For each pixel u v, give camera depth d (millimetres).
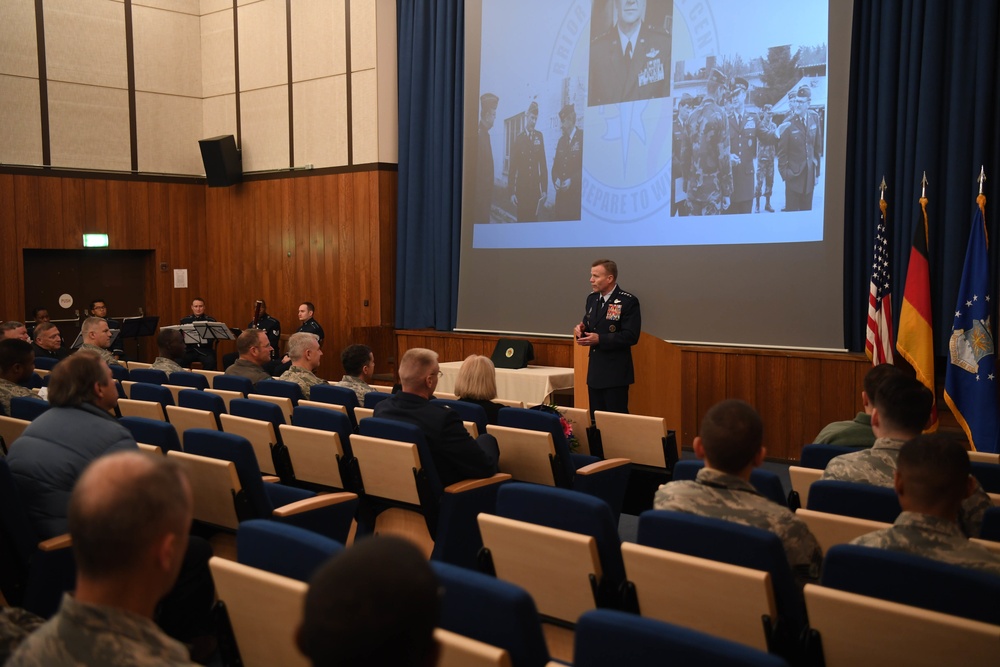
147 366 9203
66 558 2914
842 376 7332
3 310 10945
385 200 10820
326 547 2043
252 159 12047
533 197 9414
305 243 11547
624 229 8719
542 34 9258
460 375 4750
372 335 10695
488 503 3869
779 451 7688
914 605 1938
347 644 920
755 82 7781
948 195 6797
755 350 7770
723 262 8055
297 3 11367
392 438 3822
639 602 2314
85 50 11445
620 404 6586
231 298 12453
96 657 1338
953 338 6492
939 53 6820
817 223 7488
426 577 978
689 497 2500
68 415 3125
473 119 9867
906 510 2236
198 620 3139
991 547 2264
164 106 12156
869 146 7258
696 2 8109
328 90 11156
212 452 3543
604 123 8812
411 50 10430
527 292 9516
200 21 12430
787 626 2096
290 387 5676
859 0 7219
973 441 6402
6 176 10898
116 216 11789
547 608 2549
